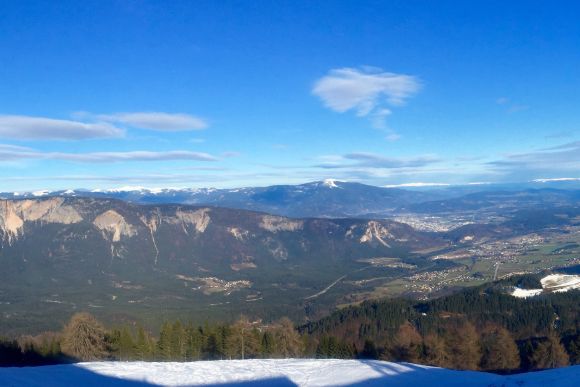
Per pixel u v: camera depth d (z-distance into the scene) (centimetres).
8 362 4816
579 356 5275
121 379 3128
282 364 3675
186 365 3581
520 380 2917
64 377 3083
